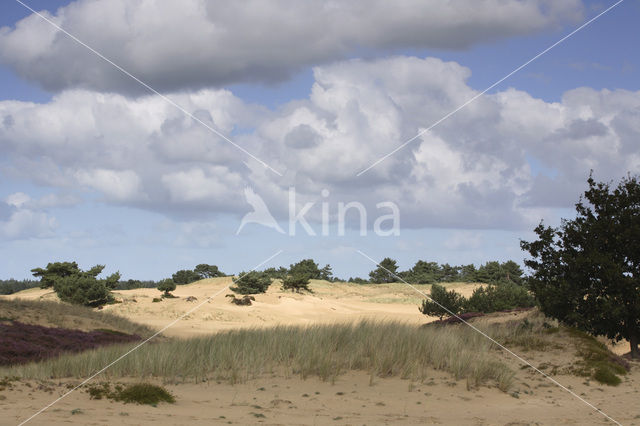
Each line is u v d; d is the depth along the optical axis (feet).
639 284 65.10
